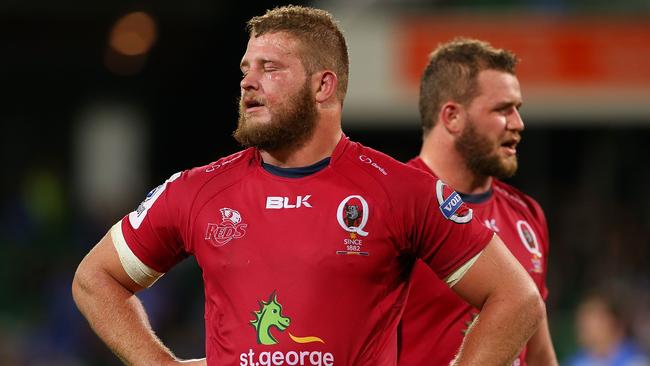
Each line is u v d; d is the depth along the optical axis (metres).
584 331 25.72
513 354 11.09
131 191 60.56
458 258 11.27
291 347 10.74
